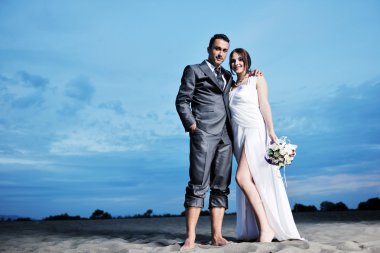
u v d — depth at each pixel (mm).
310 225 6000
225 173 3736
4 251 3877
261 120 3846
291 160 3594
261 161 3781
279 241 3727
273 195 3756
